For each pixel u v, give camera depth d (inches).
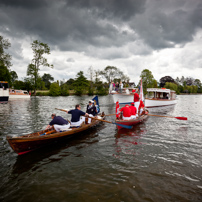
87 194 125.6
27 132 286.7
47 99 1178.6
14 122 365.7
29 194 126.2
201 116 481.1
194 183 140.9
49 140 211.8
